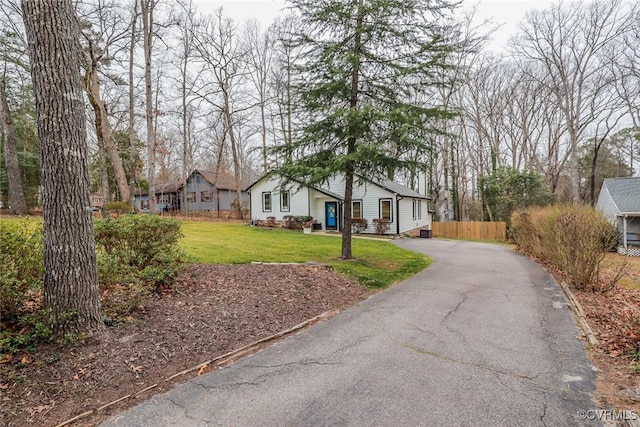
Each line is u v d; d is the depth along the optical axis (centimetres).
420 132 810
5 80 1967
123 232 550
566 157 2884
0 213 1814
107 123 1806
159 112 1922
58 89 351
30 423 255
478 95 2897
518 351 386
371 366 352
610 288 669
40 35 342
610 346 391
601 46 2184
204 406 282
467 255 1246
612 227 992
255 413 271
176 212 3038
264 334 443
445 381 318
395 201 2008
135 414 270
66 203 357
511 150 3075
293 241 1370
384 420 260
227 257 880
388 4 780
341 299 612
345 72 857
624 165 3123
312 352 389
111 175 2730
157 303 491
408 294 652
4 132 1766
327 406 280
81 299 363
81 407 277
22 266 384
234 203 3212
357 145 812
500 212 2384
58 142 353
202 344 400
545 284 741
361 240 1638
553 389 302
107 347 361
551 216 1007
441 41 836
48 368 317
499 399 286
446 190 2630
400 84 874
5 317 373
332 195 2045
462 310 546
